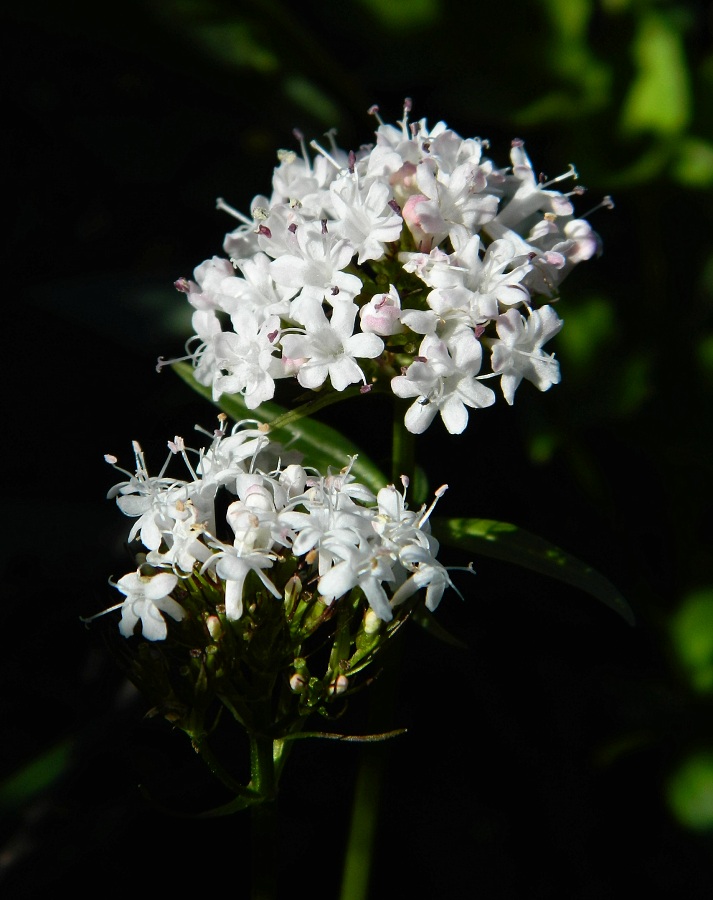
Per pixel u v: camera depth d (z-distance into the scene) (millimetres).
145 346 261
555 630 276
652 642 274
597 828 265
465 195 207
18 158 285
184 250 282
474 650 274
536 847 263
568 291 264
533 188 214
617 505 279
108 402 272
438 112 282
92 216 285
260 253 208
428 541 200
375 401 274
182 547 200
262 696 202
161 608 199
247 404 205
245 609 201
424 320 201
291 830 259
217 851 255
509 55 264
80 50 282
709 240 276
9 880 241
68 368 274
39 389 273
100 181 285
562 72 263
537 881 260
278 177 217
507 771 268
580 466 261
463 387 202
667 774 260
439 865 260
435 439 278
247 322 205
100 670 255
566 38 262
